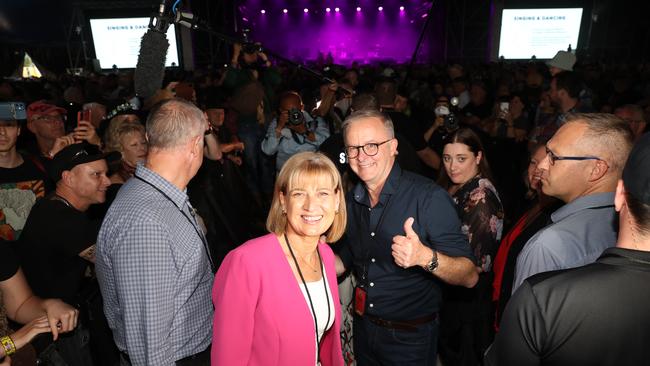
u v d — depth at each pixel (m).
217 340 1.53
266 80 6.86
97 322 1.98
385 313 2.04
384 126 1.92
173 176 1.65
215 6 15.77
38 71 12.12
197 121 1.67
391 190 1.96
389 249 1.98
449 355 2.58
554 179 1.54
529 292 1.06
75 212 2.02
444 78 9.59
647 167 0.93
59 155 2.06
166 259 1.52
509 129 4.73
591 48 16.70
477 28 16.89
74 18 15.73
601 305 0.97
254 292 1.51
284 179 1.60
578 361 1.00
